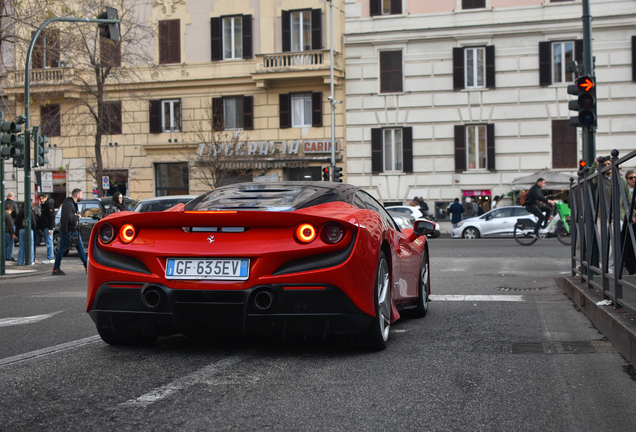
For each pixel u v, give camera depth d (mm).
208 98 31547
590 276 7258
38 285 11102
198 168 31547
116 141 32375
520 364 4391
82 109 32062
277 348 4957
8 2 17703
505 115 28984
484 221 24844
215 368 4285
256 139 31109
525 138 28828
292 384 3861
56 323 6406
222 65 31375
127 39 28516
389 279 5164
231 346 5047
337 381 3932
